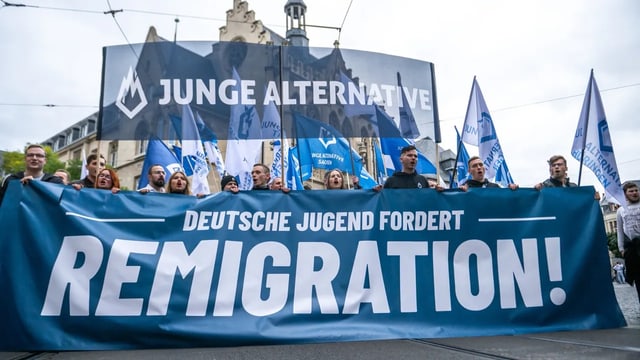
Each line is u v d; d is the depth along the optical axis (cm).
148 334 350
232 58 526
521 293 399
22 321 342
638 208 526
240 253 384
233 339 352
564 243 414
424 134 553
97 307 353
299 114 532
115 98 492
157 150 609
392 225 406
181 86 512
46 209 371
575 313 401
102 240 369
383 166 688
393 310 382
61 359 303
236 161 569
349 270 389
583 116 473
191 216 390
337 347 330
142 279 363
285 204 404
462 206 416
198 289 368
